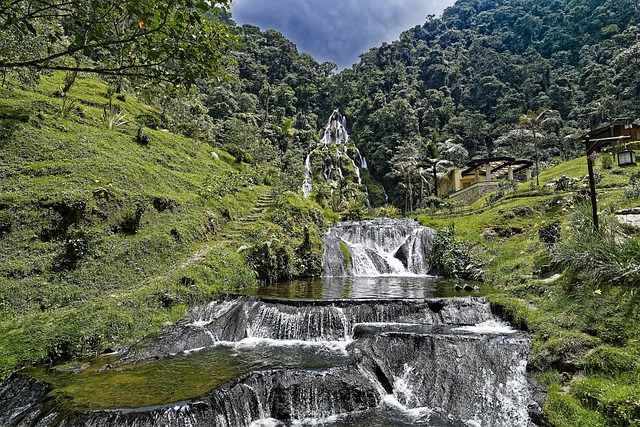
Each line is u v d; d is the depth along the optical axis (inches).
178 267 535.8
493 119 2481.5
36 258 433.1
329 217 1124.5
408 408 299.9
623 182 751.1
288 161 1689.2
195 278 510.3
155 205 631.2
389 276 726.5
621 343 279.7
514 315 376.5
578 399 249.9
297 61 3110.2
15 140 623.8
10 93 788.6
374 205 1977.1
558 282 402.9
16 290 386.6
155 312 424.8
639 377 244.8
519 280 498.0
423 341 341.4
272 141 1971.0
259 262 635.5
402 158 1653.5
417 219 1018.1
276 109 2470.5
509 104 2368.4
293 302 425.4
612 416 227.5
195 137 1288.1
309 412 284.4
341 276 733.3
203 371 307.9
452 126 2342.5
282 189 1009.5
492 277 571.2
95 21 183.9
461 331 366.9
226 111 1936.5
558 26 2999.5
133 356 339.0
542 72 2578.7
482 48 3112.7
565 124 2046.0
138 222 565.0
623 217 484.7
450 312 413.7
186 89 216.1
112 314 385.7
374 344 347.9
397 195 2012.8
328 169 1959.9
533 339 323.3
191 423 237.1
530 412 262.2
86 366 315.9
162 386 275.3
